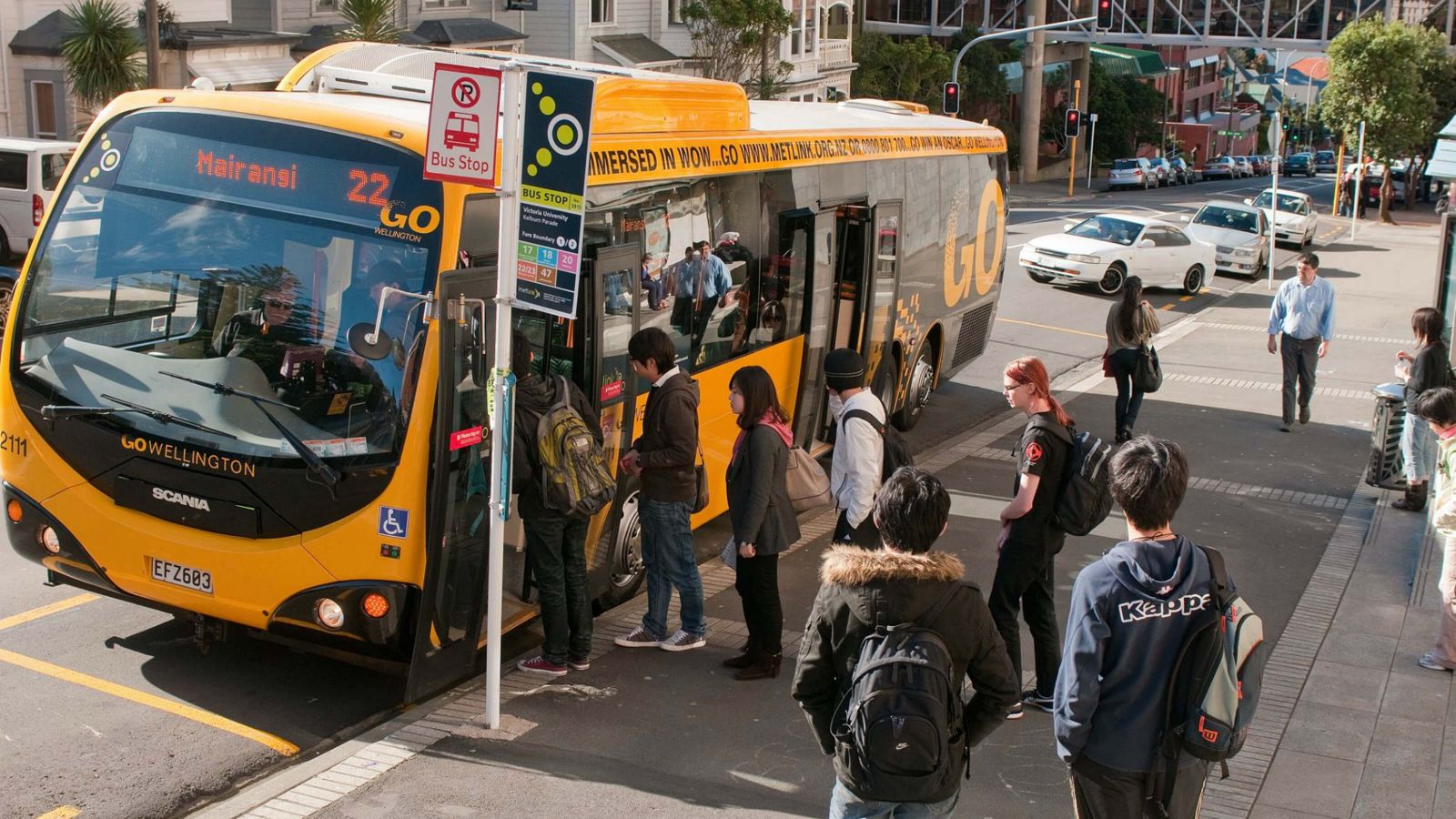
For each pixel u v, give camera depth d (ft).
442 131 20.49
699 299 29.96
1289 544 34.24
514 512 23.88
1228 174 263.08
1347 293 92.73
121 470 22.41
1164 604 14.01
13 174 61.62
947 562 14.06
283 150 22.09
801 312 35.65
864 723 13.61
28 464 23.13
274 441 21.39
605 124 26.09
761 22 128.16
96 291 22.77
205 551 21.83
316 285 21.52
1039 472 22.04
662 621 25.95
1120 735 14.19
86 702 22.75
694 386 25.05
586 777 20.43
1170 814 14.34
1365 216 180.55
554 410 22.72
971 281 51.70
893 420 46.78
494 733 21.79
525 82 20.21
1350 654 26.43
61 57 79.61
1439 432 25.17
